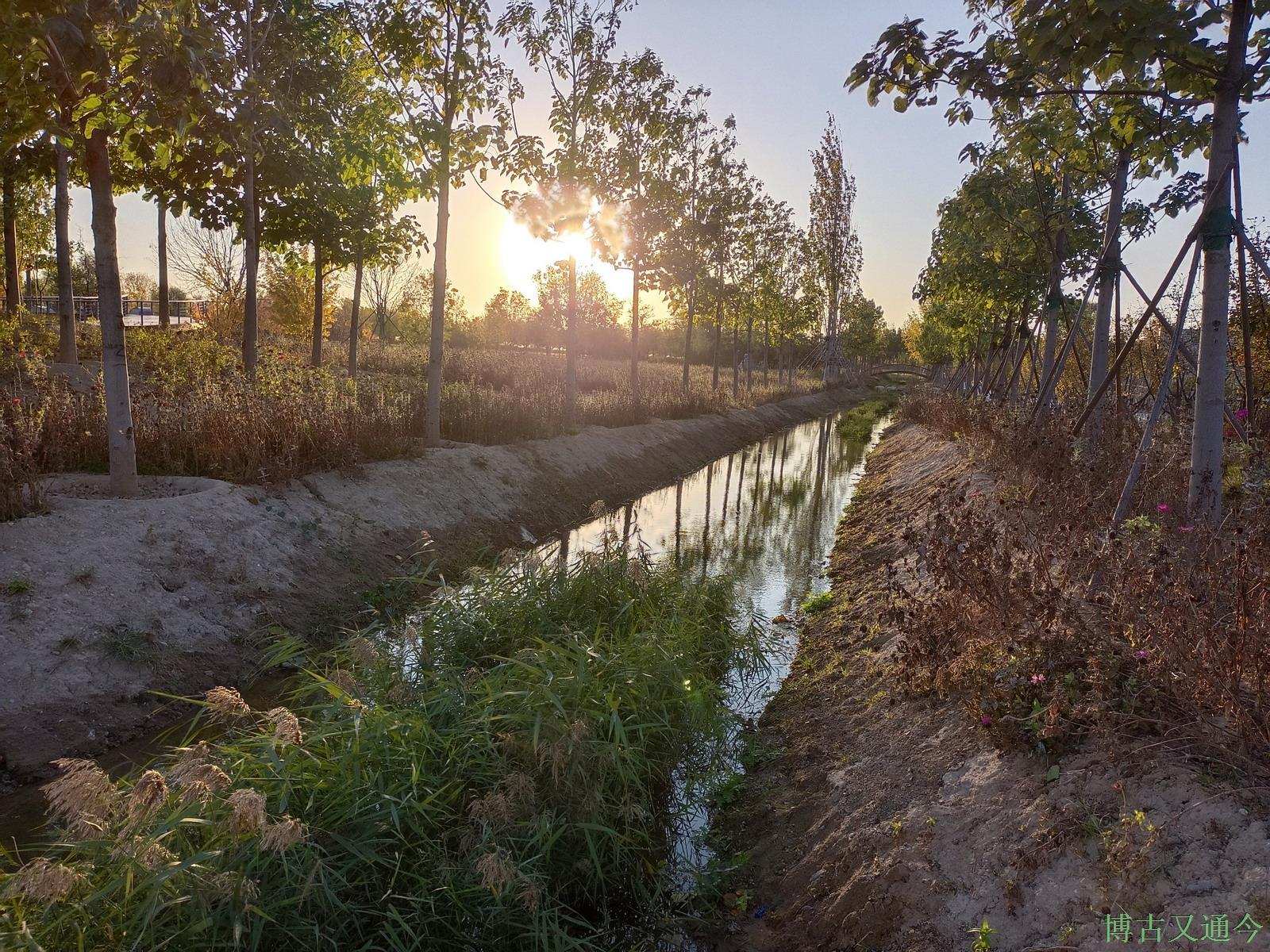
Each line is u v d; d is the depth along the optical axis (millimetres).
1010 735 3529
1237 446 6004
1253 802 2639
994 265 12984
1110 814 2877
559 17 13242
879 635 5895
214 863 2768
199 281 24109
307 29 11469
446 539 8906
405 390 14867
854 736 4609
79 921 2541
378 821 3182
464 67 9883
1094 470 6434
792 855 3830
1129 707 3227
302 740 3336
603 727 4172
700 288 21797
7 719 4402
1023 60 4441
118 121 5801
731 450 20797
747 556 9812
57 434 7465
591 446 14555
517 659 4344
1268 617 3006
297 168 12938
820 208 39344
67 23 4512
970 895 2924
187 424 8297
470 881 3121
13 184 15898
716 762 4824
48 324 18016
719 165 20297
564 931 3131
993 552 4844
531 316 61406
